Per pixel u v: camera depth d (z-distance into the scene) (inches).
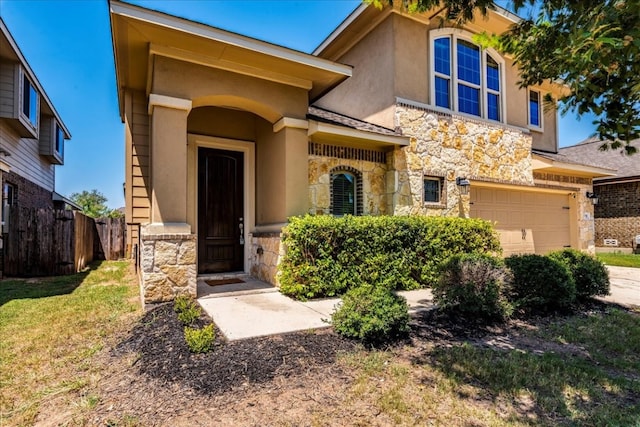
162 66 210.8
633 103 132.0
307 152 261.1
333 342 147.5
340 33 373.4
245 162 300.0
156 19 187.0
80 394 113.1
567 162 416.5
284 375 120.3
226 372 120.0
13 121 445.1
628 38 109.9
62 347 151.6
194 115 277.0
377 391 112.5
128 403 106.0
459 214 351.3
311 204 283.6
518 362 136.4
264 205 284.4
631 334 174.1
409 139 320.2
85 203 1248.2
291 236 221.1
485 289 188.4
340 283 230.8
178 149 212.8
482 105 385.7
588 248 470.3
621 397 113.8
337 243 236.5
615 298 260.1
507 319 192.5
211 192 288.0
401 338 156.9
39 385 119.3
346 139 294.0
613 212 644.1
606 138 146.9
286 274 220.7
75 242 369.7
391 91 329.1
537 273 211.2
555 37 143.2
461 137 359.6
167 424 95.0
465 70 377.1
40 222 355.3
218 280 268.5
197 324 163.8
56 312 203.0
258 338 147.6
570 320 198.8
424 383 118.9
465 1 148.9
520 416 100.8
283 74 250.1
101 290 268.1
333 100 416.5
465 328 177.0
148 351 139.5
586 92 136.6
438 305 197.3
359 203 311.0
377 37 349.4
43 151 612.4
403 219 268.5
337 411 101.3
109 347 151.0
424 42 350.9
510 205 403.9
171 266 202.7
